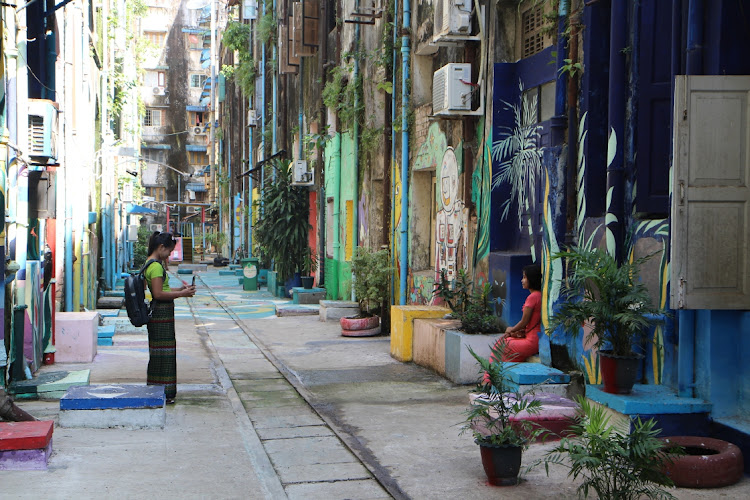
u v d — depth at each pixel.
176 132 68.38
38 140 8.59
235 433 6.77
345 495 5.17
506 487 5.28
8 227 8.03
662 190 6.63
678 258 5.67
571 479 5.41
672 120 5.77
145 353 11.38
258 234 23.70
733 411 5.82
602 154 7.48
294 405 8.21
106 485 5.14
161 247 8.01
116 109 25.47
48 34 10.73
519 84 9.69
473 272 10.44
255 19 31.84
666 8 6.68
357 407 8.04
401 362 11.05
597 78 7.48
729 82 5.70
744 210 5.71
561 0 8.03
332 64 18.84
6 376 7.80
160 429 6.79
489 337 9.14
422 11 12.48
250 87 33.03
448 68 10.11
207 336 14.41
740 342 5.82
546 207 8.23
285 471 5.72
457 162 10.98
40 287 9.32
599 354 6.18
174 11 68.56
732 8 5.81
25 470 5.43
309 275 22.83
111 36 23.34
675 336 6.25
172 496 4.98
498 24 9.81
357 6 16.14
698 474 5.07
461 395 8.57
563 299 7.89
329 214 20.00
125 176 30.59
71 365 10.09
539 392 7.35
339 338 13.86
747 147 5.71
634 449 4.49
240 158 40.03
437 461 5.96
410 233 13.17
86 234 15.41
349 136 17.58
